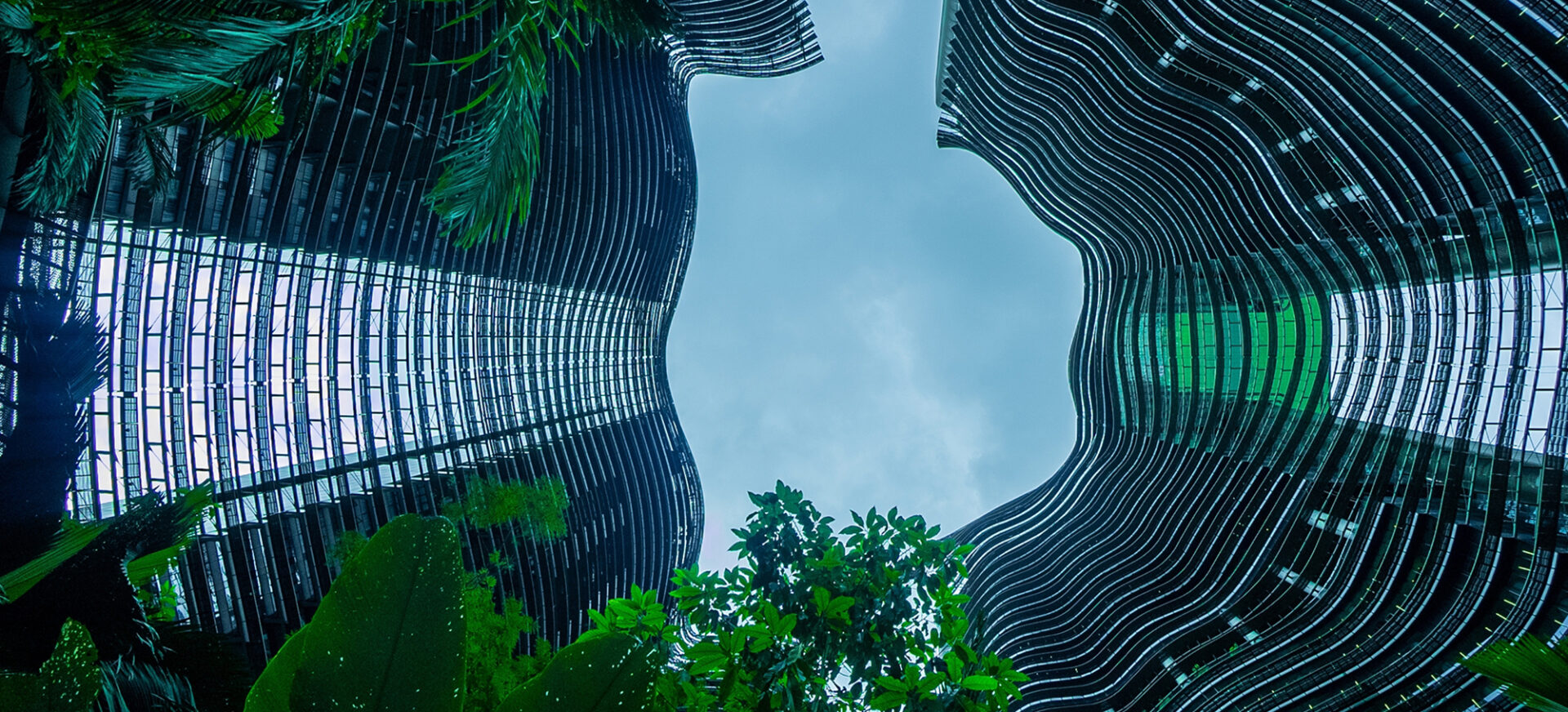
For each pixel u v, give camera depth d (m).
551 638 51.56
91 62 6.06
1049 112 70.88
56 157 8.13
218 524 25.17
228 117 6.36
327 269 31.66
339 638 1.64
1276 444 51.97
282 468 28.50
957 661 6.95
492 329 48.06
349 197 32.19
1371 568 40.25
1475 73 29.41
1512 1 26.97
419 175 37.03
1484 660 6.62
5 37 6.35
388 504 33.88
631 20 8.40
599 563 62.56
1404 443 38.06
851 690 7.46
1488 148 30.72
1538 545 28.86
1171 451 68.81
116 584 5.60
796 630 7.34
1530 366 29.67
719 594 7.82
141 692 5.23
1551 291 28.80
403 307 37.94
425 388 39.41
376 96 31.62
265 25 5.48
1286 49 38.34
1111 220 77.88
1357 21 32.91
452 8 36.41
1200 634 56.75
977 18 69.62
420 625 1.66
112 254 21.11
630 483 74.38
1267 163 47.84
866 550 7.95
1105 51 55.56
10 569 5.48
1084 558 80.75
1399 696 36.25
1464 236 33.59
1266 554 51.31
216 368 25.83
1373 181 38.50
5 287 7.33
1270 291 53.50
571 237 59.31
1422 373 37.03
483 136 7.31
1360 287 43.72
